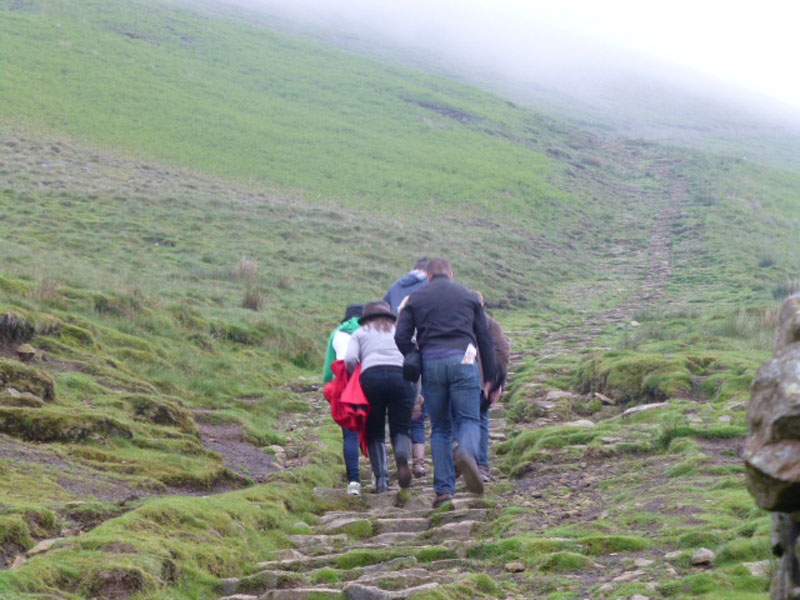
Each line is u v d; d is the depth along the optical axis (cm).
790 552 270
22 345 923
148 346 1165
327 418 1073
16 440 670
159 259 2153
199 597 448
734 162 5184
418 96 5872
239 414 1008
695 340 1305
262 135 4266
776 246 3222
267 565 510
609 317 1988
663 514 541
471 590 434
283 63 6138
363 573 489
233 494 646
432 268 690
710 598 385
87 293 1302
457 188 3862
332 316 1794
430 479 800
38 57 4569
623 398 969
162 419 853
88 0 6356
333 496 720
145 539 477
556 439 795
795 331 267
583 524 554
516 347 1555
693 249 3055
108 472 651
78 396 841
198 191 3088
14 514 477
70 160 3178
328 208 3194
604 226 3666
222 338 1409
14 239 2038
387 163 4172
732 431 730
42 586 394
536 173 4431
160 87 4644
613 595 412
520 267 2730
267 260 2320
